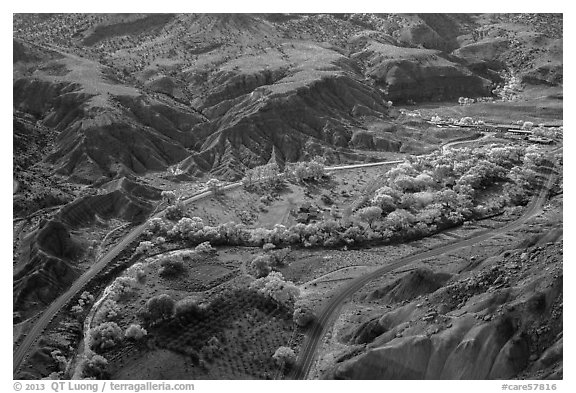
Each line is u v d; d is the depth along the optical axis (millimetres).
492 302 197250
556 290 193875
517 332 189375
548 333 188000
